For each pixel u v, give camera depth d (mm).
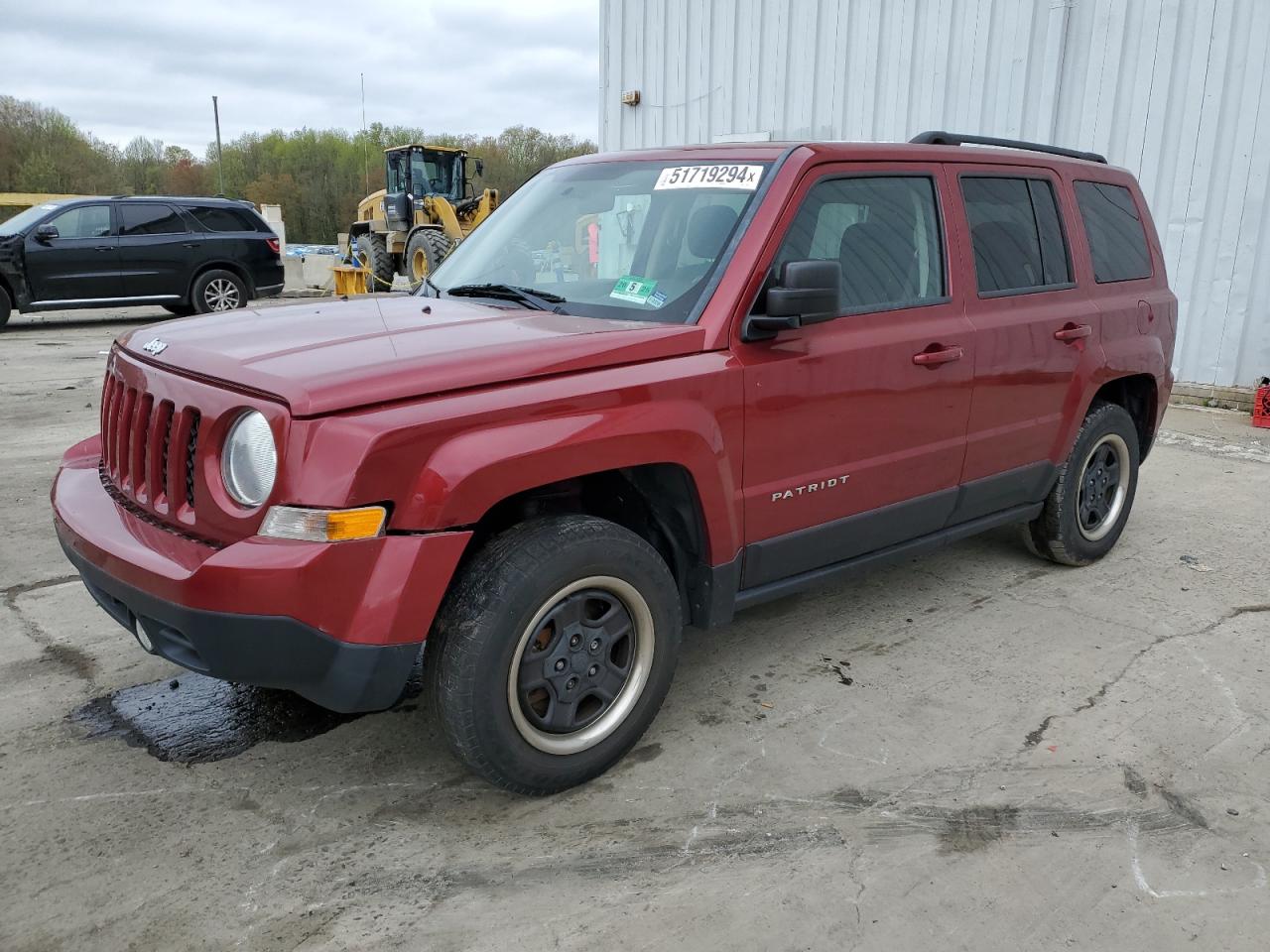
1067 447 4402
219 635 2363
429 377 2492
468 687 2568
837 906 2408
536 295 3426
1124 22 8570
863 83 10531
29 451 6730
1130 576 4684
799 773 2996
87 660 3682
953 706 3416
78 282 13906
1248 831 2721
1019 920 2365
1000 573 4727
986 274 3893
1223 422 8070
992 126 9555
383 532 2404
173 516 2670
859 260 3430
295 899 2422
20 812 2756
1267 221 8117
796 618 4188
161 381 2758
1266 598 4414
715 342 2988
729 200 3262
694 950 2260
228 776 2953
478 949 2262
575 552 2682
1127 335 4629
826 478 3332
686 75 12383
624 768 3020
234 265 15141
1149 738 3207
